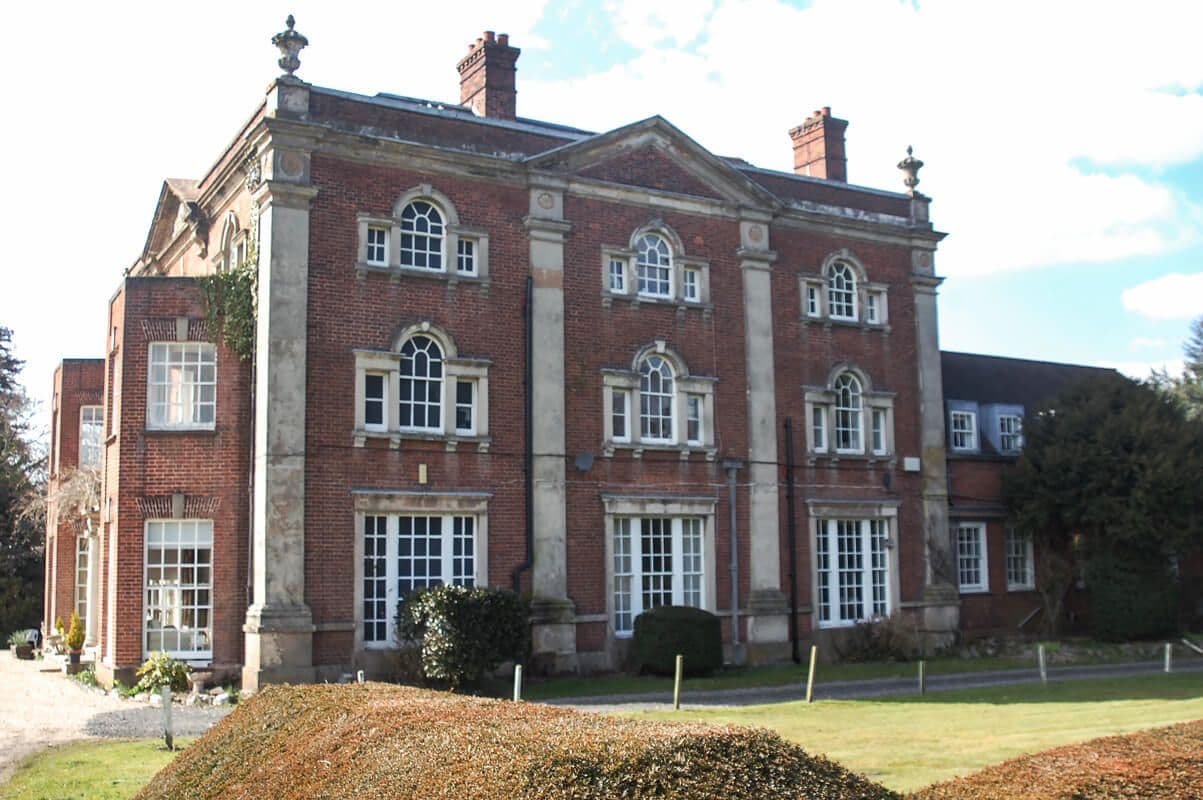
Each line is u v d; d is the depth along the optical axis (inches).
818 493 1133.1
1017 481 1293.1
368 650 873.5
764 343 1114.1
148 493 893.8
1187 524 1219.2
